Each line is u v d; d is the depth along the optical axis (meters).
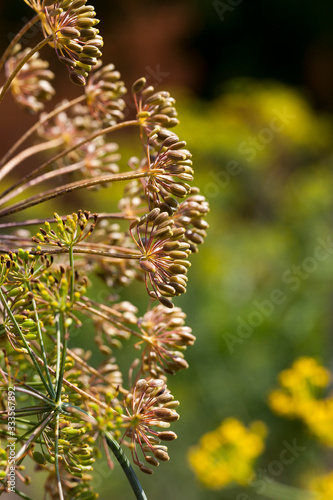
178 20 11.19
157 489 5.43
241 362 6.49
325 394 4.55
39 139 2.32
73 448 1.29
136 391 1.36
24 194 6.97
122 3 11.06
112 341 1.78
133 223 1.36
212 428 6.08
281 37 14.58
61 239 1.33
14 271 1.32
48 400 1.25
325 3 13.92
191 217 1.50
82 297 1.61
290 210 8.73
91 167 2.03
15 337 1.28
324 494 3.23
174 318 1.59
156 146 1.50
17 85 2.03
